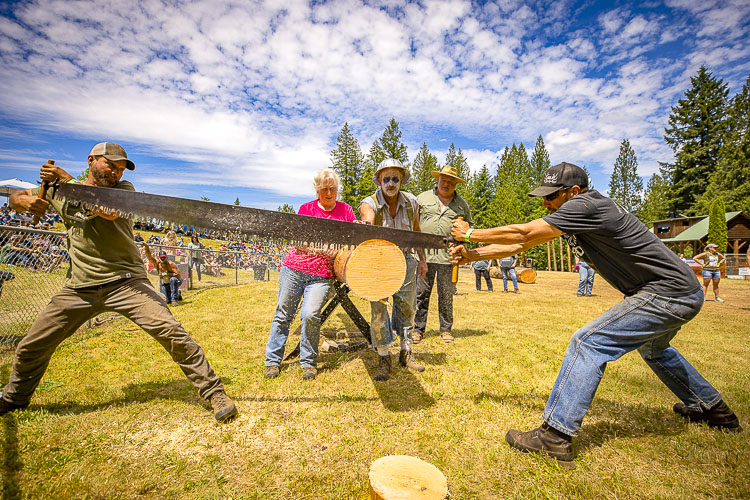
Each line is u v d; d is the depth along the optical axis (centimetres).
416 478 187
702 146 4500
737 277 2333
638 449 247
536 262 4672
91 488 201
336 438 260
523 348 485
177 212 266
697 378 275
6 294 471
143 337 506
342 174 4581
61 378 354
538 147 6456
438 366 411
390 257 275
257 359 429
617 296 1095
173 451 239
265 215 277
